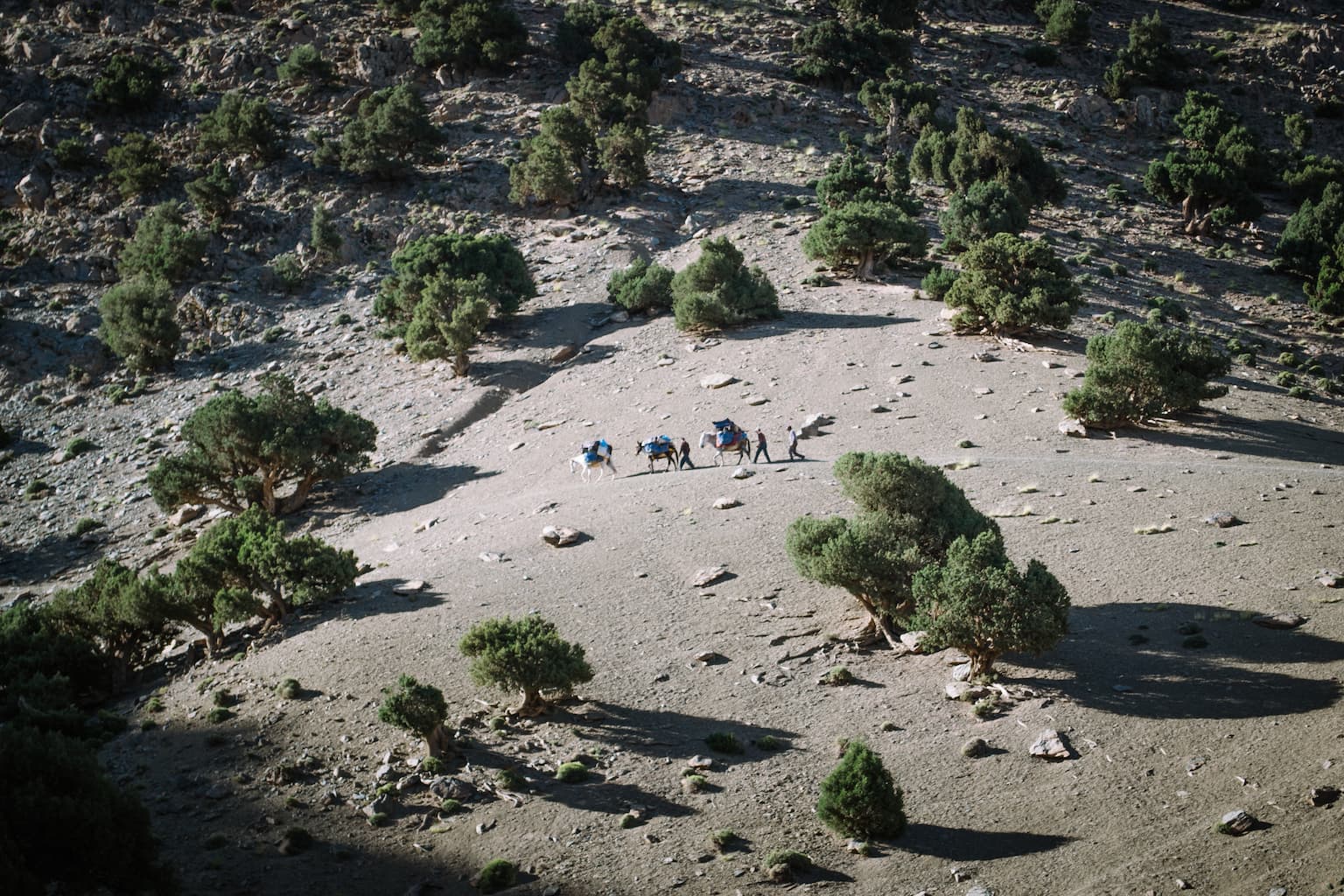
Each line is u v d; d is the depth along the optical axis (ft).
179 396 295.89
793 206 361.51
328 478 223.10
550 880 96.53
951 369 239.50
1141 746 106.22
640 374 259.80
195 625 152.46
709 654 131.95
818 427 216.13
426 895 96.53
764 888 92.99
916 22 533.55
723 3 532.73
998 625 116.47
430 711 114.11
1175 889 86.17
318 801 111.14
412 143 378.12
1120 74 476.13
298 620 154.20
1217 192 369.50
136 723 133.39
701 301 272.92
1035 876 90.79
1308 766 97.55
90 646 151.33
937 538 136.46
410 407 265.75
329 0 495.41
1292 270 344.69
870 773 97.96
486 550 171.12
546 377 274.16
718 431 197.06
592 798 108.37
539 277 329.11
